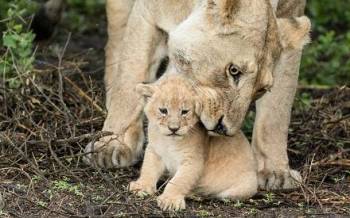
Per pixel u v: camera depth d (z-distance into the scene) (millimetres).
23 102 11742
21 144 10984
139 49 11367
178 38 10180
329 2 18109
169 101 9406
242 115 9875
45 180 10070
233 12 9977
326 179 11172
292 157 12125
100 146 10984
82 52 14781
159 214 9320
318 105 13289
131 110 11336
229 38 9953
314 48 15844
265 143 11289
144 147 11461
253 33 9953
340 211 9992
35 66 13867
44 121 11641
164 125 9422
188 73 10094
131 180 10633
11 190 9891
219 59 9922
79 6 17906
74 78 13711
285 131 11359
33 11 15133
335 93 13945
